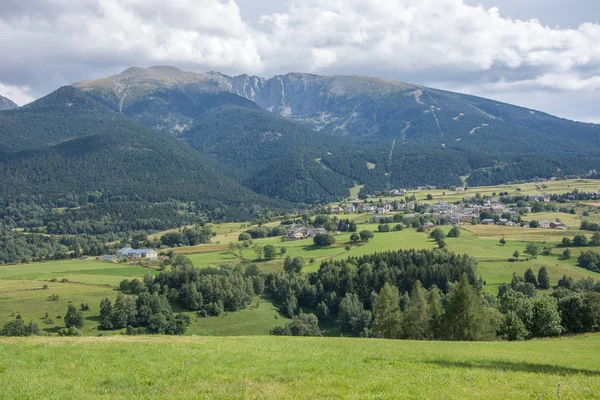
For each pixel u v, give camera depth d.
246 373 25.98
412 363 30.73
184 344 36.59
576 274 134.75
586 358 37.44
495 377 26.56
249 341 42.97
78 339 40.50
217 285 125.00
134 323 107.75
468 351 40.53
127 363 28.36
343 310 119.38
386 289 77.44
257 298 133.88
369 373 26.58
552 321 67.25
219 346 36.41
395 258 141.88
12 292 123.69
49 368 26.86
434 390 22.75
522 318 68.06
